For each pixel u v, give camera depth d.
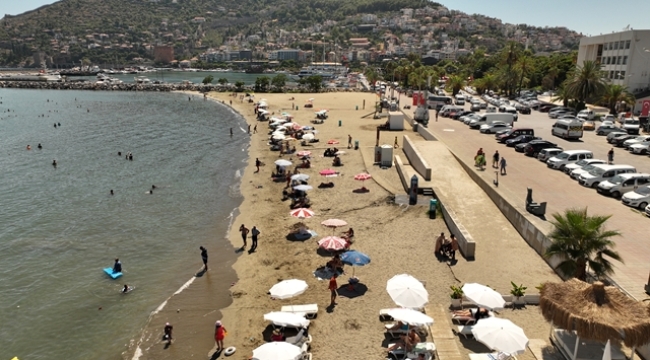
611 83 91.25
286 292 20.19
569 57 127.25
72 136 71.69
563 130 57.09
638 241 25.61
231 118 93.31
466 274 23.72
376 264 25.47
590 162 39.97
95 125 83.50
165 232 32.59
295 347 16.17
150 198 40.44
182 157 56.78
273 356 15.50
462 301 20.56
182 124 84.88
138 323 21.44
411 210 33.81
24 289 24.61
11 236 31.81
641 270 22.02
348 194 38.41
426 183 38.06
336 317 20.50
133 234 32.22
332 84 177.75
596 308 14.69
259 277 25.22
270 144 62.84
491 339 15.29
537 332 18.33
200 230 32.84
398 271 24.50
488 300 18.14
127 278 25.81
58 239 31.34
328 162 50.34
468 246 25.50
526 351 16.75
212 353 19.05
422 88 128.25
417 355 16.92
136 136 71.69
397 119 68.31
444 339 17.97
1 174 48.75
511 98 113.25
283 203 37.91
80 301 23.41
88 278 25.81
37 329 21.02
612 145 53.16
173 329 20.84
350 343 18.58
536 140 49.16
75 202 39.44
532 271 23.78
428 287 22.50
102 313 22.30
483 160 42.31
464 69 185.25
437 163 43.72
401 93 134.88
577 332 14.68
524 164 44.28
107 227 33.56
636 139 51.22
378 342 18.59
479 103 90.06
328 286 23.45
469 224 30.02
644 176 34.25
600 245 19.12
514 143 52.50
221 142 66.38
